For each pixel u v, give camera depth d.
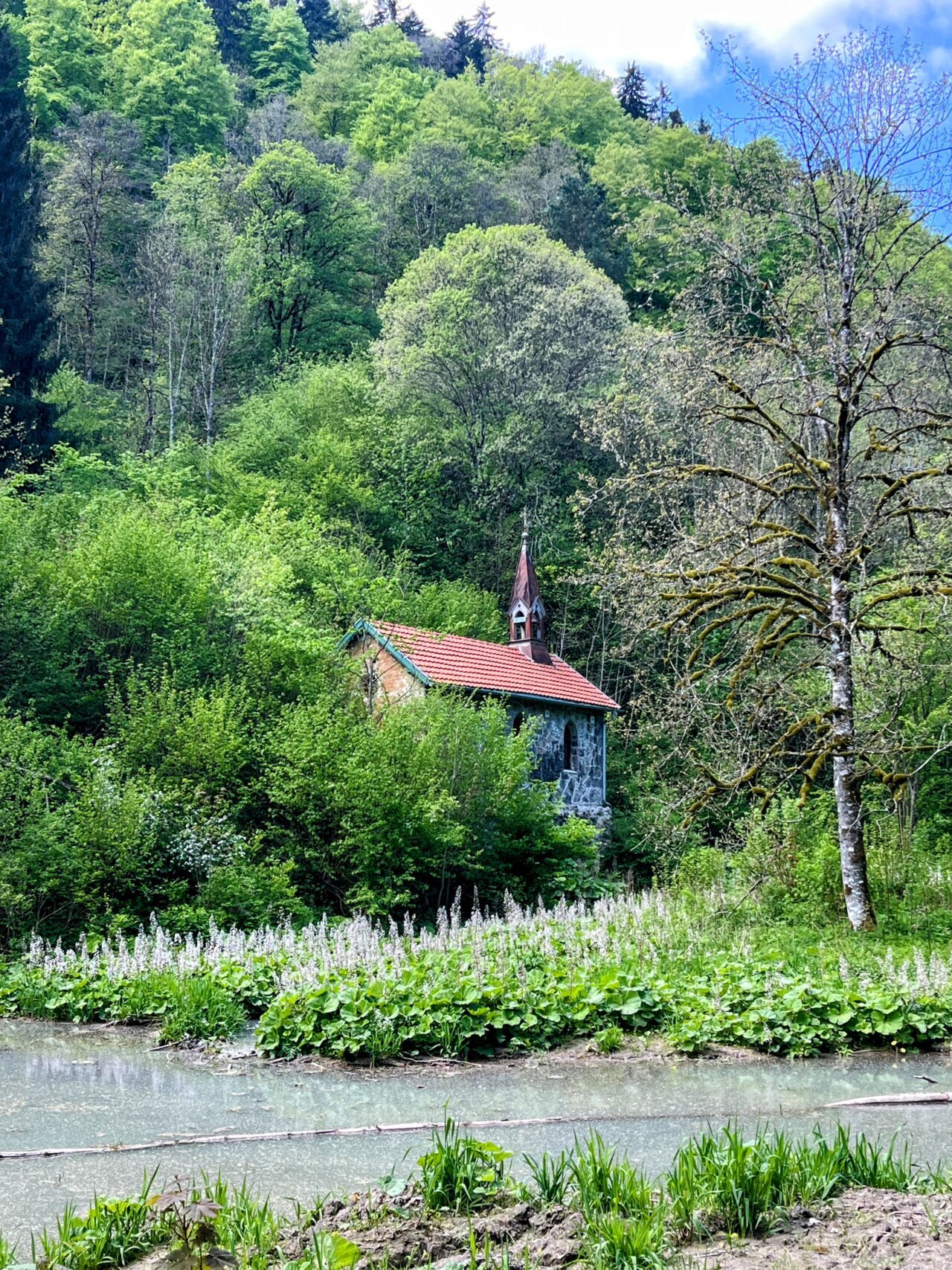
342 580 34.38
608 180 63.25
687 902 19.39
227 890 19.86
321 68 90.75
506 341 47.38
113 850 19.11
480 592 45.47
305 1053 11.59
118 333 60.31
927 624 22.27
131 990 13.95
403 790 23.66
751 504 21.47
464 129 77.19
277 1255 5.29
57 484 39.31
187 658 26.64
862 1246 5.31
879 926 17.56
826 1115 8.88
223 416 56.44
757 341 20.48
